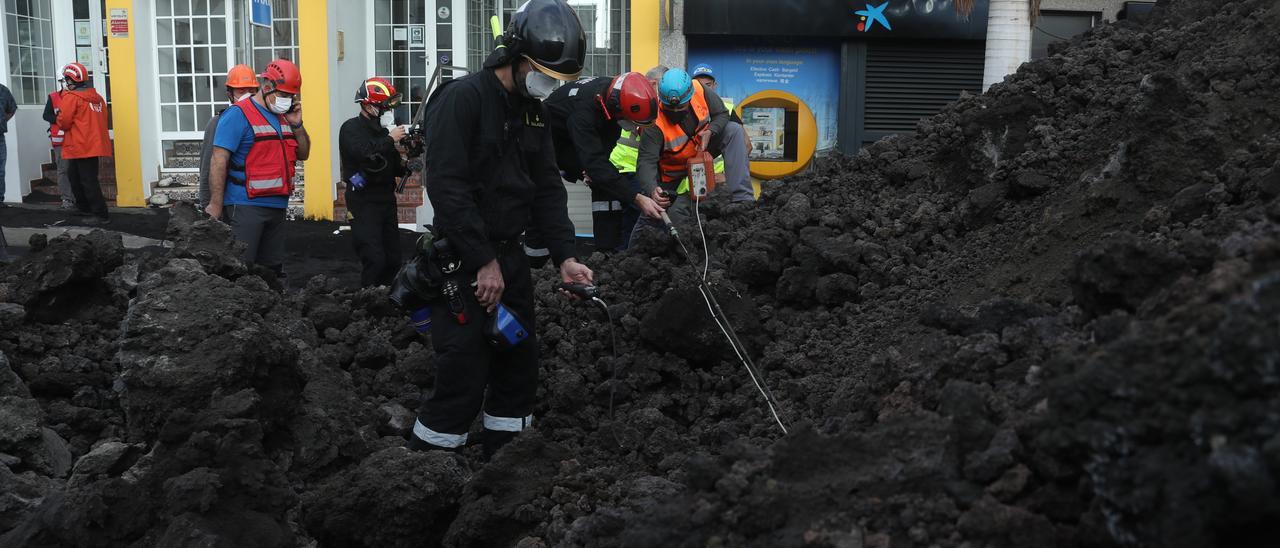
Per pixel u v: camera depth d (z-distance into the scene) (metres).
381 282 8.53
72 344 5.25
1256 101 4.12
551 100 6.19
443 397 4.26
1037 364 2.93
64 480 4.28
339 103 14.93
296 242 12.77
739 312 5.16
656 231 6.06
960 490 2.56
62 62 16.61
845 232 5.48
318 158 14.59
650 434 4.68
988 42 8.75
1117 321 2.63
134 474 3.63
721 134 7.42
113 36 15.05
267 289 5.23
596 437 4.83
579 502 3.84
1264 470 1.78
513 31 4.02
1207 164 4.01
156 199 15.35
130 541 3.55
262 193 7.70
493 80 4.05
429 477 3.93
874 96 14.01
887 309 4.86
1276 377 1.87
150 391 3.85
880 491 2.64
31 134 15.95
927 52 13.95
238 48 15.44
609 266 6.30
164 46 15.47
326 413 4.49
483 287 4.10
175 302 4.05
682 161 6.96
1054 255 4.31
